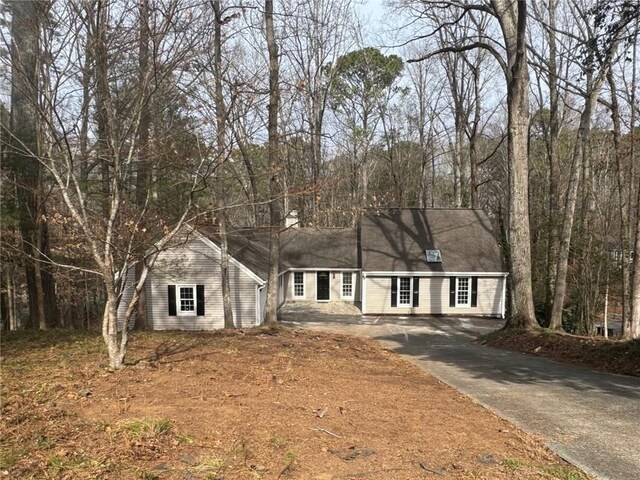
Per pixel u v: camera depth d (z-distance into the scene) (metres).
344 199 40.78
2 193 11.45
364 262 26.33
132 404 5.25
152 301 20.47
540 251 27.75
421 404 6.20
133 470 3.61
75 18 6.31
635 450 4.68
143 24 6.67
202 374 6.95
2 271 17.11
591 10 11.22
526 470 4.04
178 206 12.16
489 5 16.33
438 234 27.81
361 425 5.02
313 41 28.55
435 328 21.23
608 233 23.66
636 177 21.77
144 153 8.42
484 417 5.77
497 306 25.78
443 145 45.12
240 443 4.25
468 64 29.17
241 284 20.50
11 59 6.14
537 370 9.62
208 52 8.52
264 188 15.12
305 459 4.00
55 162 6.95
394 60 36.59
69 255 13.09
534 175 35.16
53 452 3.89
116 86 9.05
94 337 11.60
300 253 29.20
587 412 6.12
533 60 20.28
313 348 11.05
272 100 13.24
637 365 9.30
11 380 6.43
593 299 23.31
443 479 3.77
